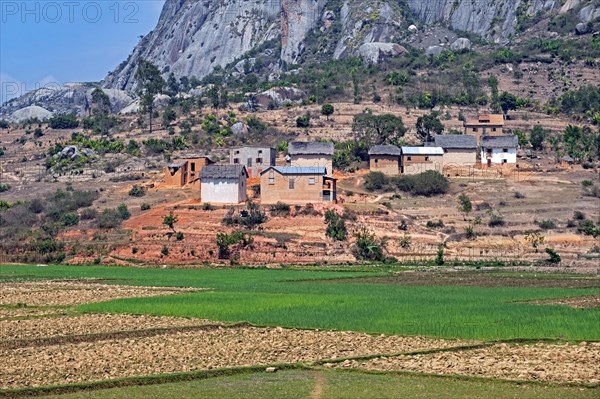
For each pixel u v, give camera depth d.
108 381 76.38
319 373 80.38
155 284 152.00
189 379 78.38
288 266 190.25
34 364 83.94
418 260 193.62
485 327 100.31
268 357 86.75
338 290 139.50
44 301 130.50
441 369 81.19
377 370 80.94
